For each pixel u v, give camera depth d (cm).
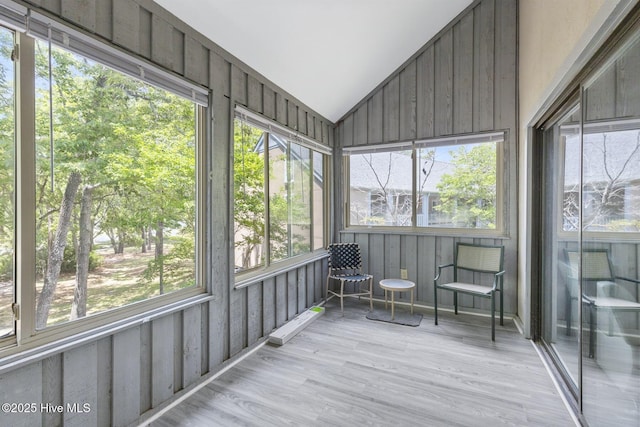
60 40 136
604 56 140
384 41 314
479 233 343
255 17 218
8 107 126
